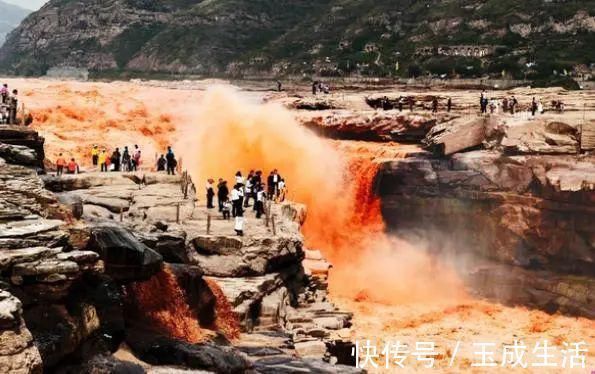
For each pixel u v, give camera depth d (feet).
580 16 377.71
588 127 151.12
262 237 98.53
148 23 624.59
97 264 56.29
